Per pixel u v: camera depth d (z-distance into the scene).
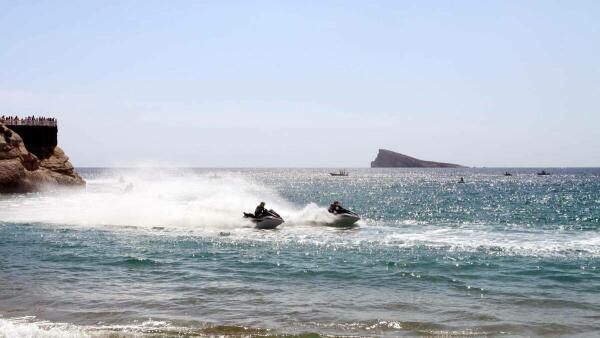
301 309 13.79
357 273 18.30
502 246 24.42
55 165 73.50
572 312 13.70
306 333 11.88
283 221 31.20
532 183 132.50
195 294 15.30
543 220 39.56
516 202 62.53
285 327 12.30
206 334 11.79
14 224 32.00
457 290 15.98
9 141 65.50
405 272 18.41
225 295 15.23
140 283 16.70
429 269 19.00
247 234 28.41
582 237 28.05
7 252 22.36
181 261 20.48
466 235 28.61
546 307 14.16
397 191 94.38
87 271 18.55
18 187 63.16
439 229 31.48
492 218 41.56
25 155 66.69
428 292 15.73
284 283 16.80
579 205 56.75
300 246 24.31
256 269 18.97
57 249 23.17
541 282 17.05
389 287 16.31
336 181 154.38
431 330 12.16
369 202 64.31
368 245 24.66
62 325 12.34
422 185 123.00
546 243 25.55
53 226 31.17
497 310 13.83
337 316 13.18
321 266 19.52
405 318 13.05
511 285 16.61
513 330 12.20
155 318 12.92
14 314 13.26
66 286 16.23
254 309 13.77
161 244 24.75
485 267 19.39
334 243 25.28
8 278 17.36
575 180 155.00
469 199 69.25
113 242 25.27
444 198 71.81
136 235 27.72
